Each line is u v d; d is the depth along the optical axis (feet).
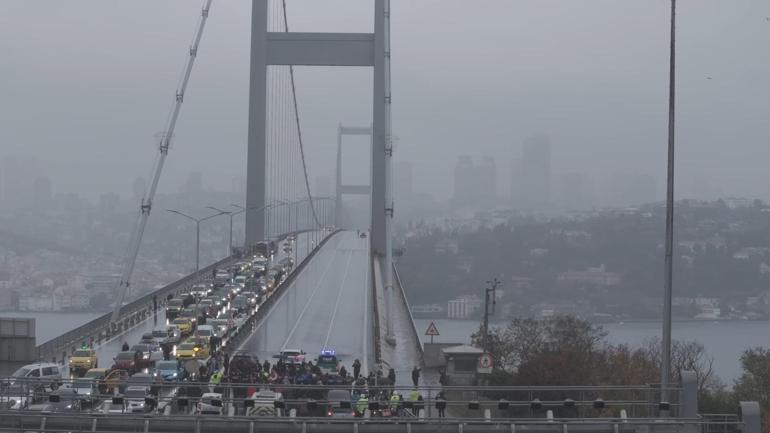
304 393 529.86
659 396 449.06
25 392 508.94
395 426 369.09
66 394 449.89
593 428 370.73
